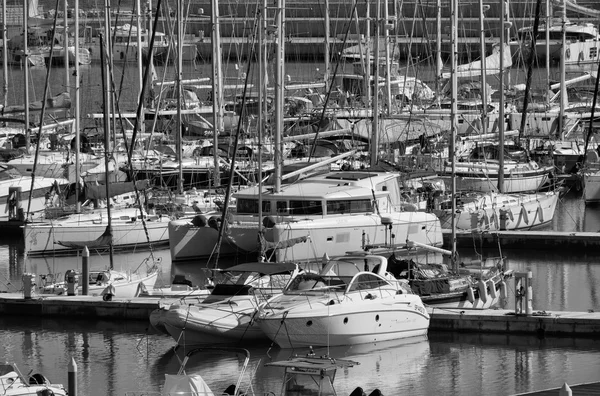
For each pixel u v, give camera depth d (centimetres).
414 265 6481
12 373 4572
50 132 11812
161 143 11325
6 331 6256
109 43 10462
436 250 6994
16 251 8631
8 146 11694
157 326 5969
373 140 9256
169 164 10250
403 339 5884
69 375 4612
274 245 7656
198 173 10225
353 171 8662
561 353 5691
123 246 8462
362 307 5694
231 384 4969
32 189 8912
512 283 7081
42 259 8306
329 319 5609
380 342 5794
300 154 10950
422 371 5394
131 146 9581
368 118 11250
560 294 7050
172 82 12362
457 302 6325
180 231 8006
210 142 11150
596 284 7362
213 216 8069
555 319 5938
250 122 11419
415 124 11638
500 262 7081
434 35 16875
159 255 8412
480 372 5366
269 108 11225
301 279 5881
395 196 8475
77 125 8869
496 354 5681
